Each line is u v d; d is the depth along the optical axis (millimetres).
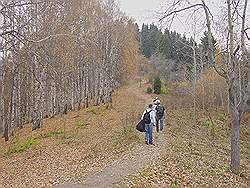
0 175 17438
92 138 25188
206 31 17672
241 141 34531
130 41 63188
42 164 18844
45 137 27891
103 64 50625
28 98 40906
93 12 45625
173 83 68938
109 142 22250
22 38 13008
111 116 36688
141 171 14039
